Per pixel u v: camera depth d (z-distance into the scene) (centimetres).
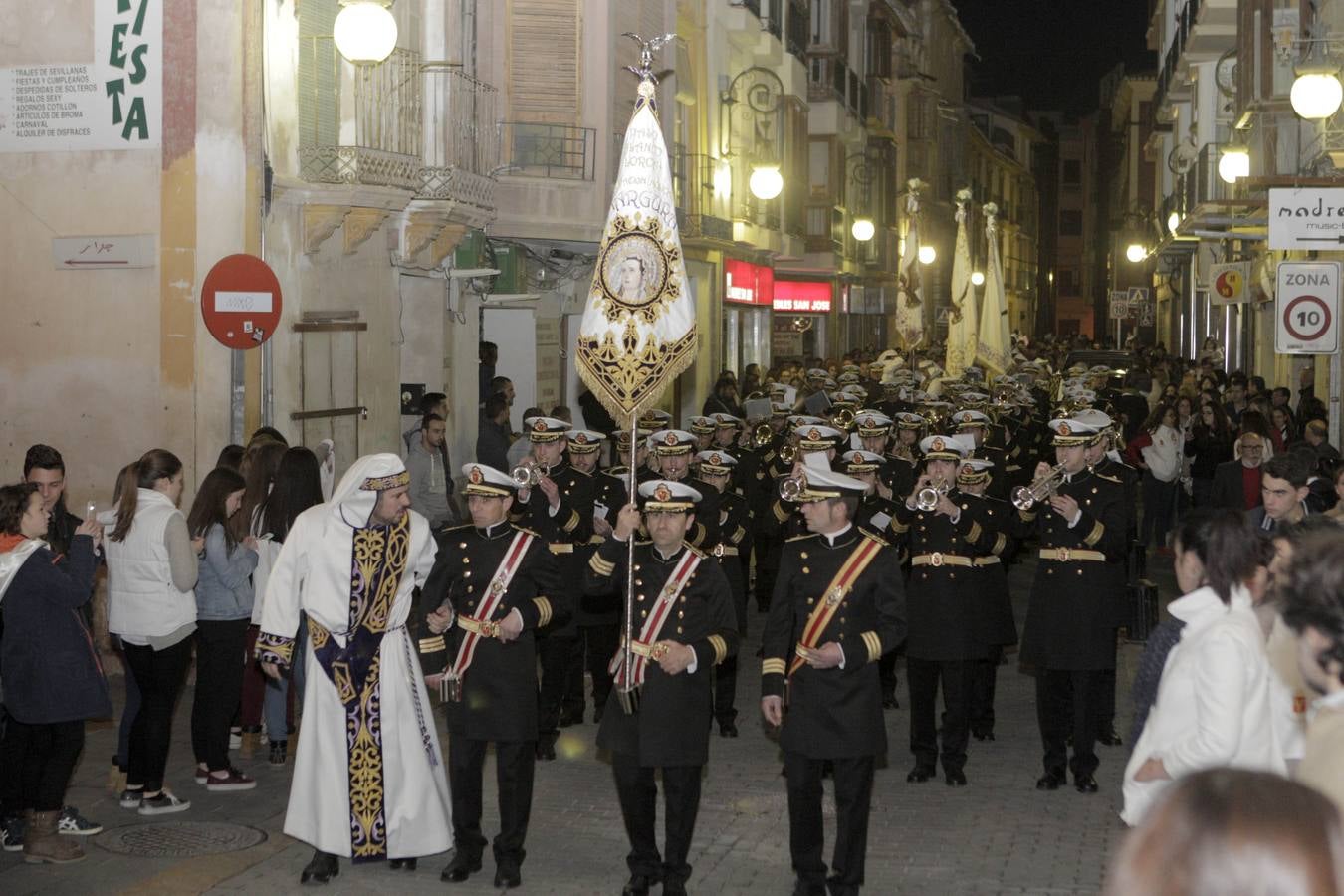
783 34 3441
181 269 1258
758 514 1537
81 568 764
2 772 794
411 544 768
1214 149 3309
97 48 1268
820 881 718
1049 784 946
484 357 1888
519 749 750
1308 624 351
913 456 1516
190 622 845
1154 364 3622
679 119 2703
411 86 1546
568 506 1077
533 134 1972
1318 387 2311
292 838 817
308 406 1392
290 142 1360
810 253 4084
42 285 1288
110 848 795
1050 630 939
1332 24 2231
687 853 731
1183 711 492
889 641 709
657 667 721
